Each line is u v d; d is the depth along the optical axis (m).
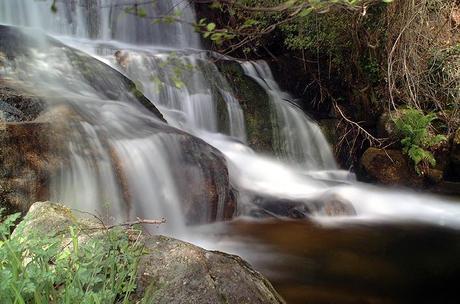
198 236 5.50
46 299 1.98
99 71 7.27
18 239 2.26
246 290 2.53
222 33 2.37
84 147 5.09
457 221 6.77
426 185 8.60
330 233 5.84
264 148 9.04
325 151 9.52
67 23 9.96
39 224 2.88
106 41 10.36
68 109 5.61
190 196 5.76
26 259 2.39
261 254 5.07
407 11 8.70
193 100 8.80
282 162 9.03
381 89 9.62
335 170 9.46
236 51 10.77
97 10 10.22
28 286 1.85
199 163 6.01
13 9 9.16
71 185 4.74
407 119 8.75
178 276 2.42
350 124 9.74
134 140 5.68
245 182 7.39
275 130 9.29
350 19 8.95
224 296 2.44
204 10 8.95
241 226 5.90
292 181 7.92
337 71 10.12
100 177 5.02
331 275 4.60
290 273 4.62
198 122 8.84
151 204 5.44
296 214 6.27
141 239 2.66
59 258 2.27
